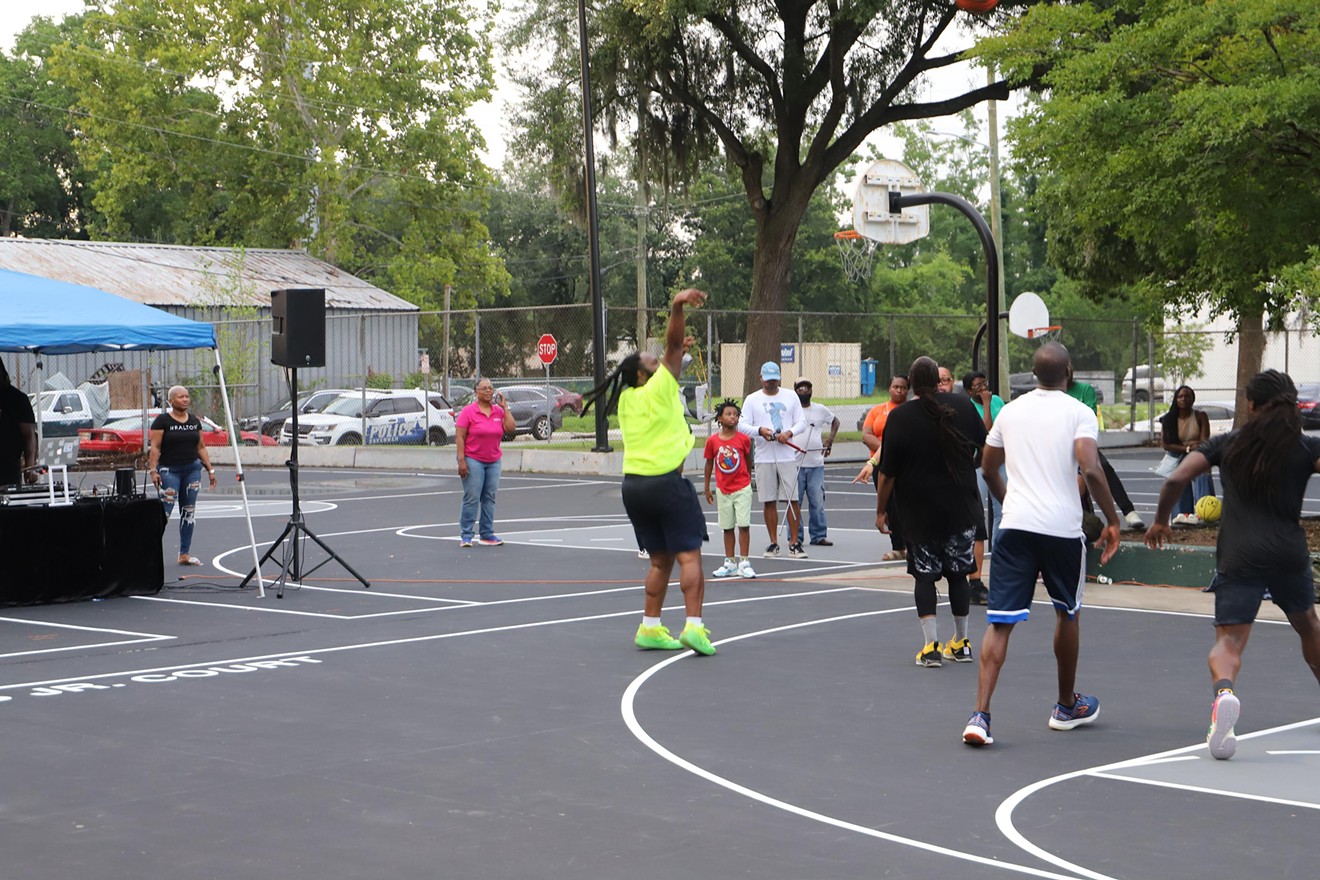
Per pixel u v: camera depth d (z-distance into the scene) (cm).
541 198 7888
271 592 1437
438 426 3669
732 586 1432
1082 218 1667
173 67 5288
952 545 992
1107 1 2233
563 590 1423
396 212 6153
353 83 5316
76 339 1366
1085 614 1223
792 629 1168
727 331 6400
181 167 5534
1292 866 554
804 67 3691
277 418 3759
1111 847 581
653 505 1051
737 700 892
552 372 4250
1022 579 772
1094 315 6919
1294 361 4688
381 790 683
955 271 8325
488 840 598
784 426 1680
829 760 736
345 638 1152
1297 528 746
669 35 3403
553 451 3119
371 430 3538
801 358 3369
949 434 987
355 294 5041
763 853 577
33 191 7112
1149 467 3120
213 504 2470
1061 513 768
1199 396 4938
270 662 1047
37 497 1495
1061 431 770
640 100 3653
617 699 898
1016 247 8344
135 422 3409
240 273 4381
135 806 657
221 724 835
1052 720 801
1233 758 733
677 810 643
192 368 3947
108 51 5581
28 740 796
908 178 3228
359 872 556
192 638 1162
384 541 1880
